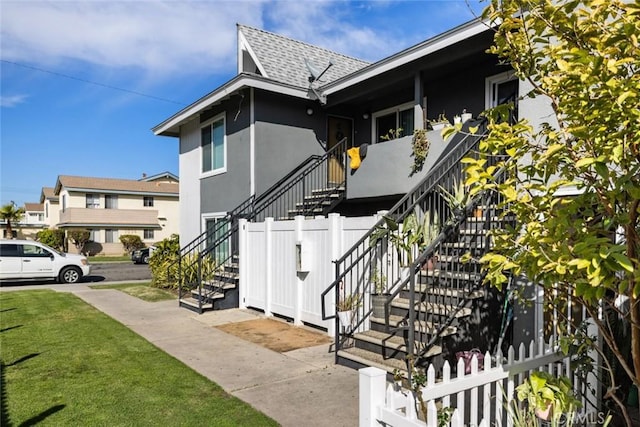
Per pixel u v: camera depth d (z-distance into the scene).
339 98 10.15
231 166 10.92
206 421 3.66
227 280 9.48
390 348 4.85
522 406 2.82
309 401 4.09
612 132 1.93
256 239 8.79
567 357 3.02
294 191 10.57
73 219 30.55
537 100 4.84
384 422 2.19
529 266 2.17
